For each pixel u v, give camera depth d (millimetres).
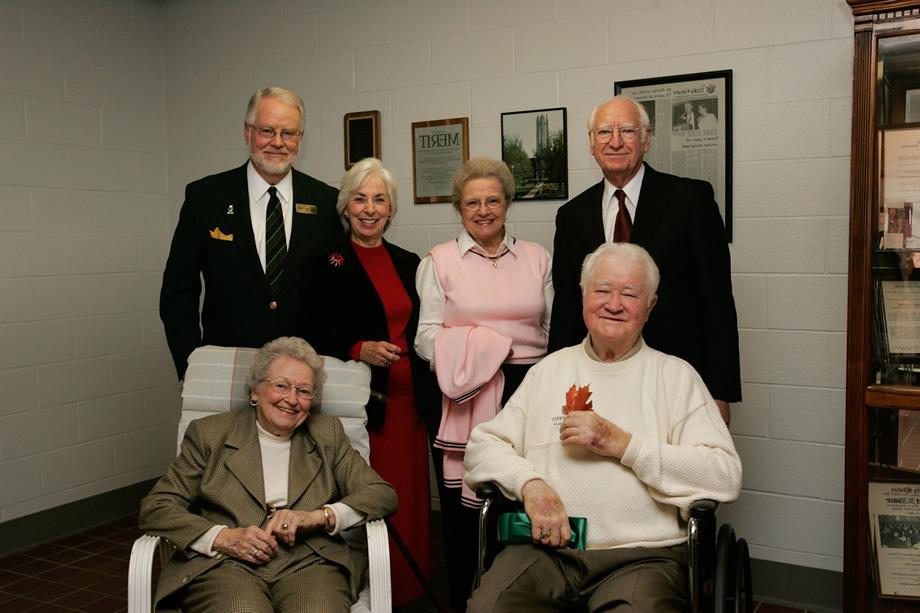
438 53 3619
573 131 3350
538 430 2172
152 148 4348
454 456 2697
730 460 1994
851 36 2820
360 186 2717
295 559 2121
